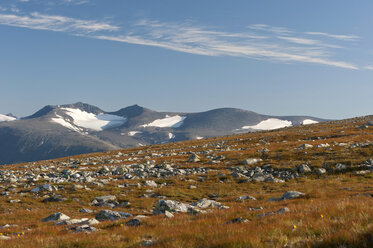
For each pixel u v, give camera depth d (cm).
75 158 9569
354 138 6912
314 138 8319
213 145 9506
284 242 826
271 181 3894
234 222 1289
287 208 1559
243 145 8494
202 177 4397
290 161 4903
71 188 3784
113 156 9019
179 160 6425
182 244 892
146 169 5278
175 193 3484
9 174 5516
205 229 1101
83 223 1903
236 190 3572
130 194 3506
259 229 978
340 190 2961
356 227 805
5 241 1334
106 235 1230
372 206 1302
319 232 887
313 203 1747
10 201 3231
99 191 3650
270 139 9112
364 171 3859
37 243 1207
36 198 3388
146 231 1263
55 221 2280
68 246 1089
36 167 7256
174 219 1588
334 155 4931
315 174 4059
